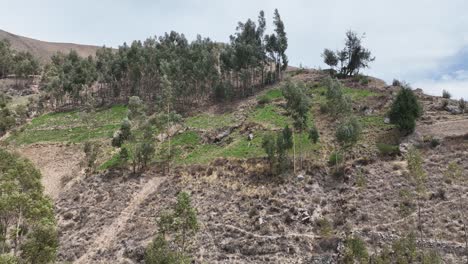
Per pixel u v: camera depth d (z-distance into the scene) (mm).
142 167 70562
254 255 46344
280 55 101562
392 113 64500
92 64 125750
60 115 106438
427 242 42469
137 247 50844
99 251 52812
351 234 45156
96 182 69000
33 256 33469
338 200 52125
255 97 91062
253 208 53031
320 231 47250
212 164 65875
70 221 60500
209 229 51375
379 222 46906
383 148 59062
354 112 73688
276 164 61000
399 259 38375
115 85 112000
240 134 75500
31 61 152625
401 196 48125
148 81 110188
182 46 117375
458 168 50031
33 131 98625
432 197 48562
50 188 71875
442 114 67688
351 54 97062
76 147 85625
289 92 66438
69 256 52625
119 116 97812
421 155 56625
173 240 45312
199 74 97688
